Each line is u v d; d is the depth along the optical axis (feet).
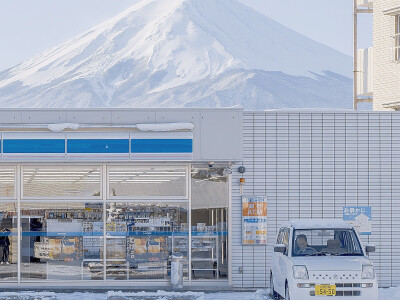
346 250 57.11
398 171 72.84
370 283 53.21
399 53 103.50
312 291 53.01
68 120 67.82
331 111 72.79
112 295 60.49
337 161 72.43
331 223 58.54
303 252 56.65
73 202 71.56
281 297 61.16
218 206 71.82
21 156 67.46
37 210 71.41
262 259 71.46
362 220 72.33
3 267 71.05
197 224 71.77
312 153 72.23
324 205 72.18
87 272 71.41
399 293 65.36
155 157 67.87
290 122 72.18
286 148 72.08
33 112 67.77
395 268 72.33
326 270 53.31
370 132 72.74
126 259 71.56
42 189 71.51
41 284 71.10
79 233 71.51
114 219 71.72
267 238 71.61
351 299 52.90
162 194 71.82
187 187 71.77
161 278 71.61
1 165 71.20
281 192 71.92
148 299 60.39
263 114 72.08
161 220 71.82
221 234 71.77
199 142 68.39
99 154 67.72
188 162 71.41
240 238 71.61
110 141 67.82
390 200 72.69
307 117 72.28
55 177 71.61
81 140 67.72
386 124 72.84
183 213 71.82
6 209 71.36
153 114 68.33
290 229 58.18
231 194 71.72
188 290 69.46
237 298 63.72
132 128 67.97
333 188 72.28
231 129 68.64
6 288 70.23
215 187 71.87
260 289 68.23
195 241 71.72
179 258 70.38
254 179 71.82
